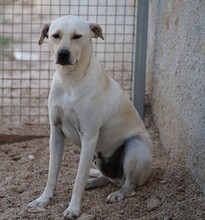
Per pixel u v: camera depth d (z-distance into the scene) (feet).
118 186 10.48
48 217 9.45
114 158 10.30
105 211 9.56
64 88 9.55
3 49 16.05
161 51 11.91
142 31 12.19
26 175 10.78
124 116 10.05
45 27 9.70
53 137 9.89
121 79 13.65
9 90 14.16
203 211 9.47
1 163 11.34
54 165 9.88
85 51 9.41
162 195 9.93
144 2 12.07
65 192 10.18
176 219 9.30
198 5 9.98
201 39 9.87
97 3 13.55
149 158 10.10
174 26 11.12
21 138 12.28
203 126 9.80
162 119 11.82
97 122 9.62
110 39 14.47
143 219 9.30
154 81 12.42
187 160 10.47
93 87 9.53
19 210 9.63
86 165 9.59
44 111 13.24
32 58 16.29
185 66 10.53
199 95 9.95
